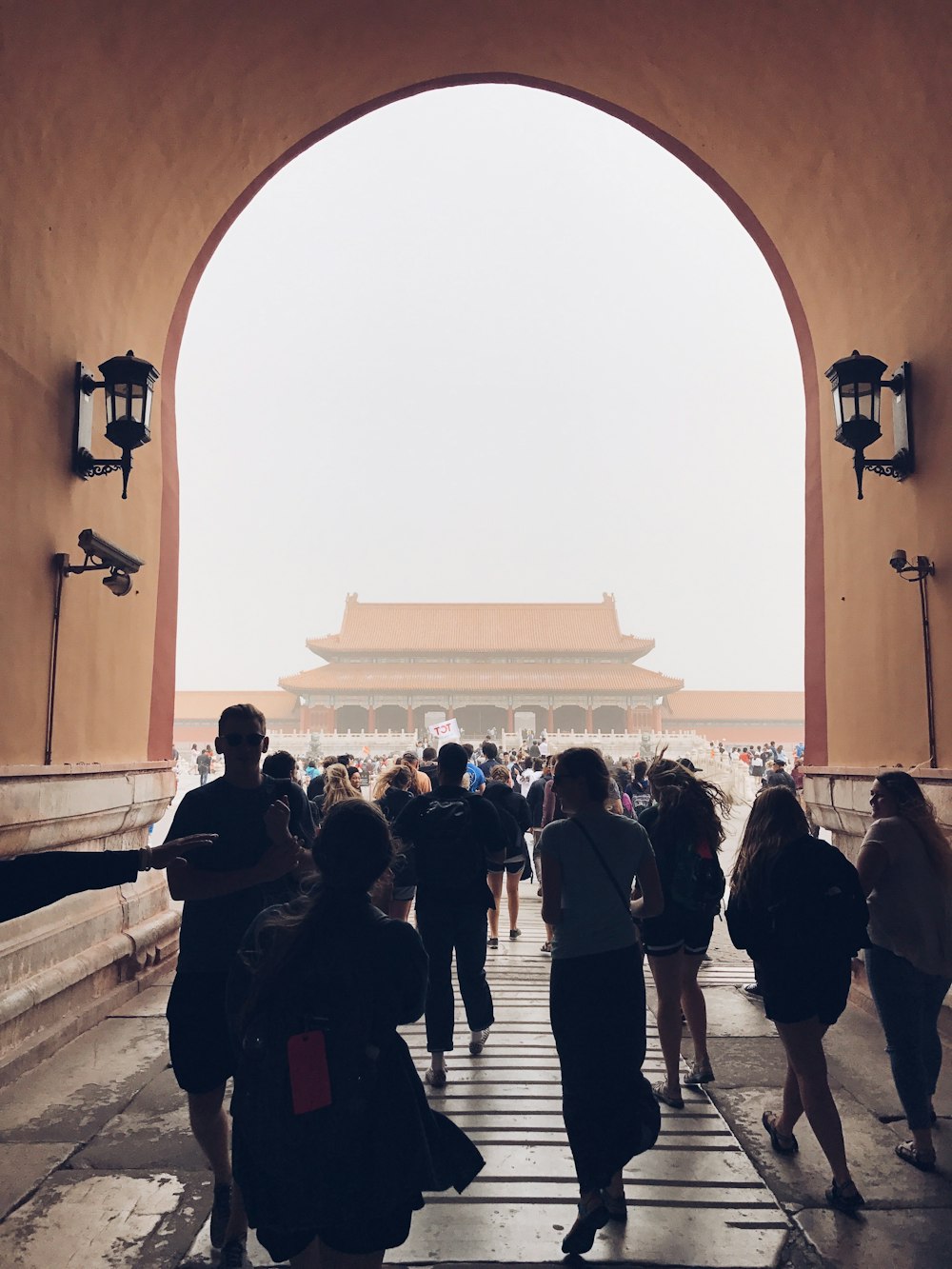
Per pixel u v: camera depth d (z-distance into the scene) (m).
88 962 7.07
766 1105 5.46
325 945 2.75
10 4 5.00
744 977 8.91
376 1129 2.70
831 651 8.92
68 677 6.86
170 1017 3.84
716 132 8.79
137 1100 5.49
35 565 6.20
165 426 9.37
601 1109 3.96
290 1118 2.63
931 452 6.57
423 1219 4.11
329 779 7.50
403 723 85.25
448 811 6.14
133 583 8.42
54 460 6.46
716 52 7.75
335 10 7.66
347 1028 2.69
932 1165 4.58
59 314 6.51
